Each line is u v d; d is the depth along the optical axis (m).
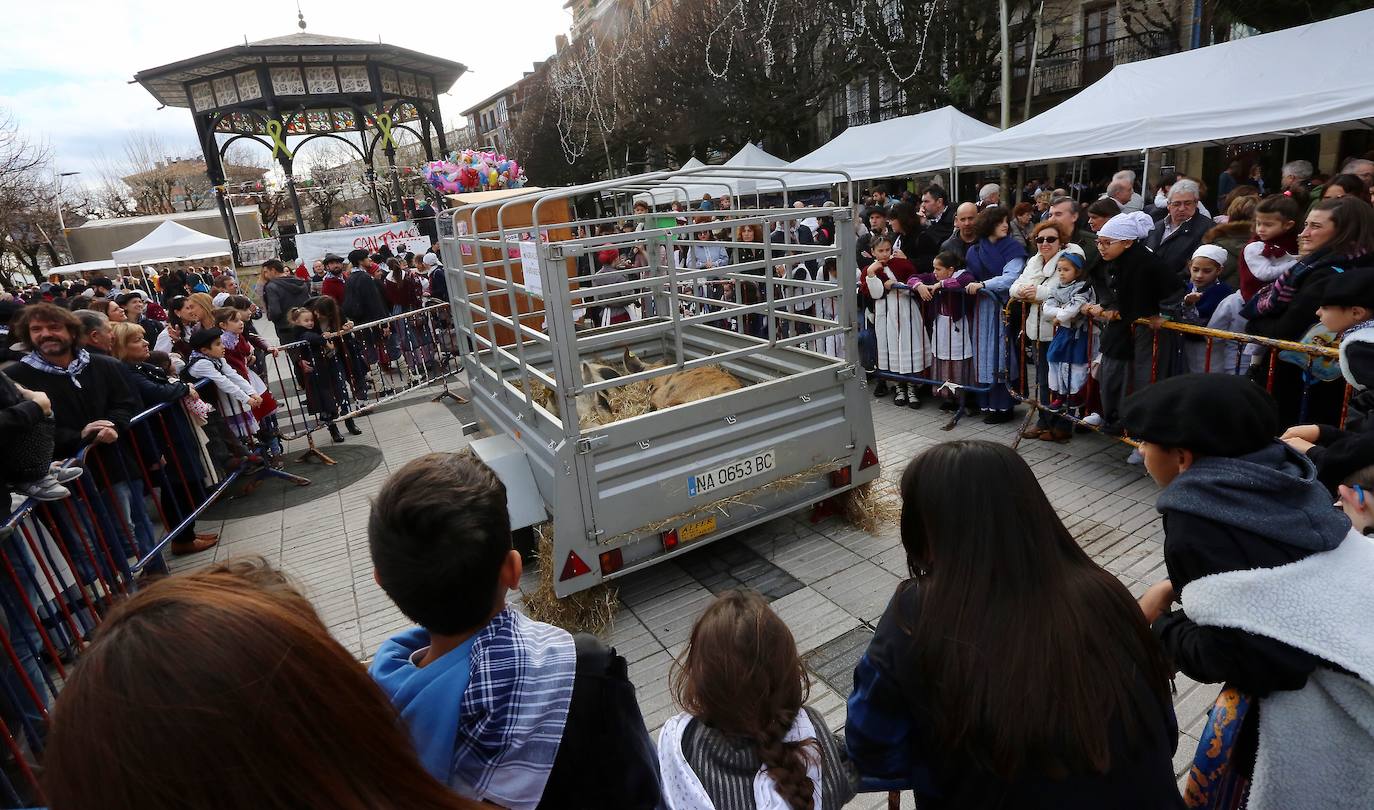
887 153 11.44
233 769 0.64
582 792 1.26
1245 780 1.63
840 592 3.70
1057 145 8.72
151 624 0.67
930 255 6.97
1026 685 1.12
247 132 22.14
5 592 2.90
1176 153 15.58
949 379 5.98
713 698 1.63
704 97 20.62
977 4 16.16
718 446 3.63
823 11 17.86
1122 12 17.92
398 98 22.17
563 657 1.26
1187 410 1.43
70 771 0.64
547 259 3.09
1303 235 3.57
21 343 4.10
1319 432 2.35
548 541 3.63
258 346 6.77
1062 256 4.81
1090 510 4.26
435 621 1.25
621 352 5.68
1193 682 2.78
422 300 11.70
